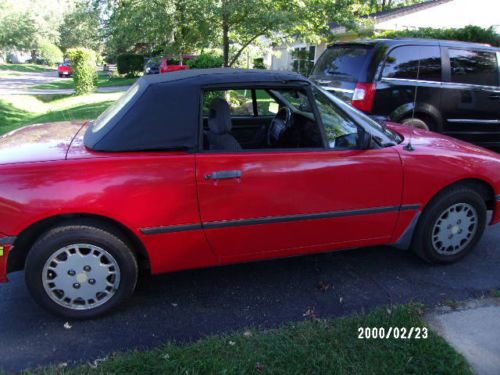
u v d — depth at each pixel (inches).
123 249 116.6
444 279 141.5
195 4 392.8
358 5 462.0
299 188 124.8
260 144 167.2
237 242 125.0
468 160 142.9
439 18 762.2
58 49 2519.7
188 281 140.3
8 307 125.7
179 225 117.6
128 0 414.0
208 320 119.9
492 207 154.0
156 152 115.5
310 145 134.7
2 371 100.4
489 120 269.7
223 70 129.6
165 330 115.7
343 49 263.0
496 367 101.2
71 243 112.4
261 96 164.2
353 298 130.1
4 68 1868.8
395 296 131.2
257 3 391.5
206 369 98.2
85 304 118.7
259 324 117.4
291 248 131.6
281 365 99.5
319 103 132.9
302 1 411.5
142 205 113.1
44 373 98.6
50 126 148.1
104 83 1199.6
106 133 115.8
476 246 163.2
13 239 107.7
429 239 144.6
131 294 122.6
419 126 249.0
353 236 136.6
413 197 137.8
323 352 103.8
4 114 523.8
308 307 125.6
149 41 438.6
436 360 101.7
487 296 130.9
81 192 108.7
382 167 131.7
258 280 140.8
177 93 118.0
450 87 253.4
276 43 454.9
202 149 118.5
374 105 239.0
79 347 109.0
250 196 121.1
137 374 97.0
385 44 241.4
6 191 105.9
